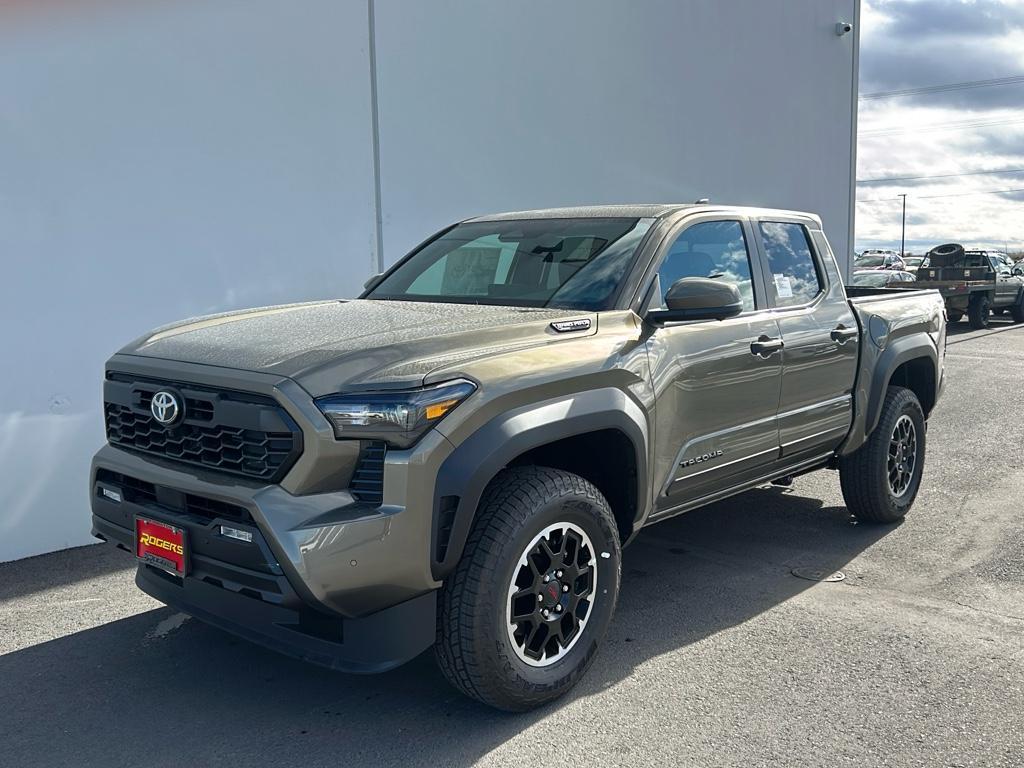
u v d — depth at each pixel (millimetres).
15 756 3025
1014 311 22047
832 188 12125
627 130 8930
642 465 3588
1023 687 3438
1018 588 4465
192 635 4020
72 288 5312
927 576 4648
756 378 4227
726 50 10078
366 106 6695
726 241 4383
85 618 4234
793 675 3549
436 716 3262
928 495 6195
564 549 3283
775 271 4629
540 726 3182
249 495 2842
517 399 3113
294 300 6402
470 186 7488
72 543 5402
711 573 4711
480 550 3021
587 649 3404
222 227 5973
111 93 5387
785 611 4199
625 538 3756
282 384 2852
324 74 6426
